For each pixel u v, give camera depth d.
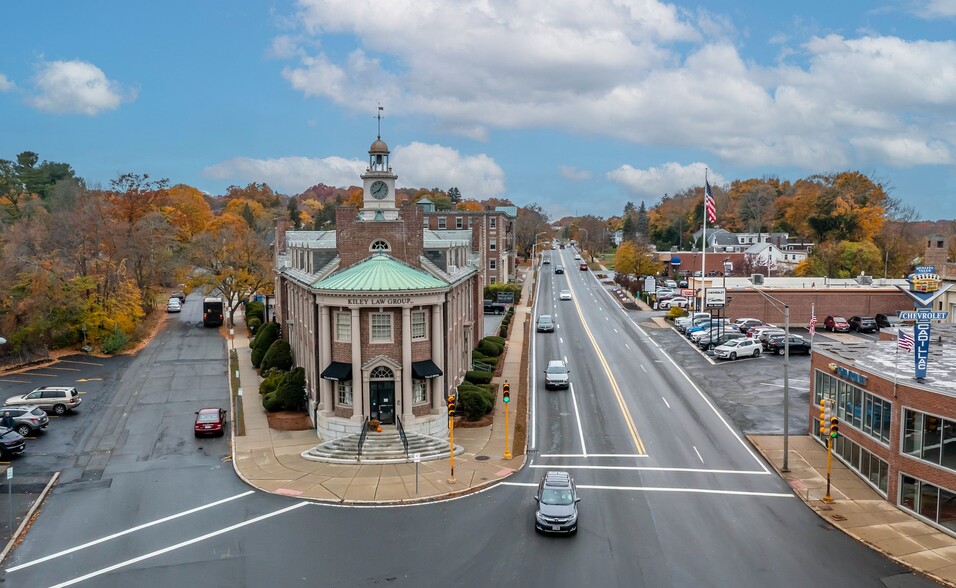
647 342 76.31
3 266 67.31
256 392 54.72
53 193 140.12
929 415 31.03
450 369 48.53
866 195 144.88
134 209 103.31
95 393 54.59
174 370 62.66
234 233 91.81
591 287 131.25
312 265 48.75
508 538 29.81
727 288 88.44
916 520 31.58
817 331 83.69
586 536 30.00
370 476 37.28
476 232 68.06
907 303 88.38
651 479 37.06
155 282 106.06
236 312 99.25
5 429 40.31
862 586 25.64
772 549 28.73
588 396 53.81
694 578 26.23
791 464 39.03
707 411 49.78
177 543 29.30
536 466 39.25
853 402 38.03
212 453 41.28
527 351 71.00
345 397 42.75
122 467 38.81
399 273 42.94
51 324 68.38
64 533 30.28
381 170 54.66
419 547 28.92
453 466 38.12
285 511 32.75
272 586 25.69
